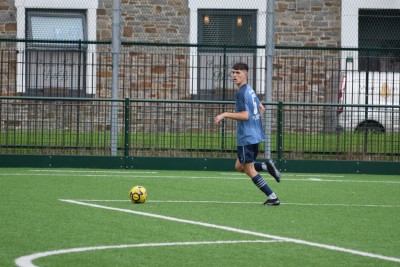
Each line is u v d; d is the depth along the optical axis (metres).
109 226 22.22
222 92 50.69
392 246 20.08
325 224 23.66
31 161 40.75
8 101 45.97
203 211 25.88
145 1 57.72
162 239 20.25
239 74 27.31
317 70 56.38
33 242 19.52
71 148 41.38
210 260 17.62
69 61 53.00
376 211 27.09
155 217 24.20
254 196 30.66
